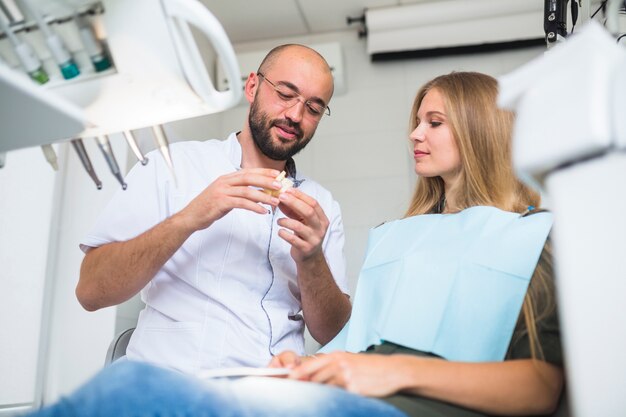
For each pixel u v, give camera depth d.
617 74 0.57
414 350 1.06
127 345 1.78
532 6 3.47
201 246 1.75
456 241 1.16
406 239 1.29
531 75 0.66
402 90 3.78
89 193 2.65
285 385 0.70
